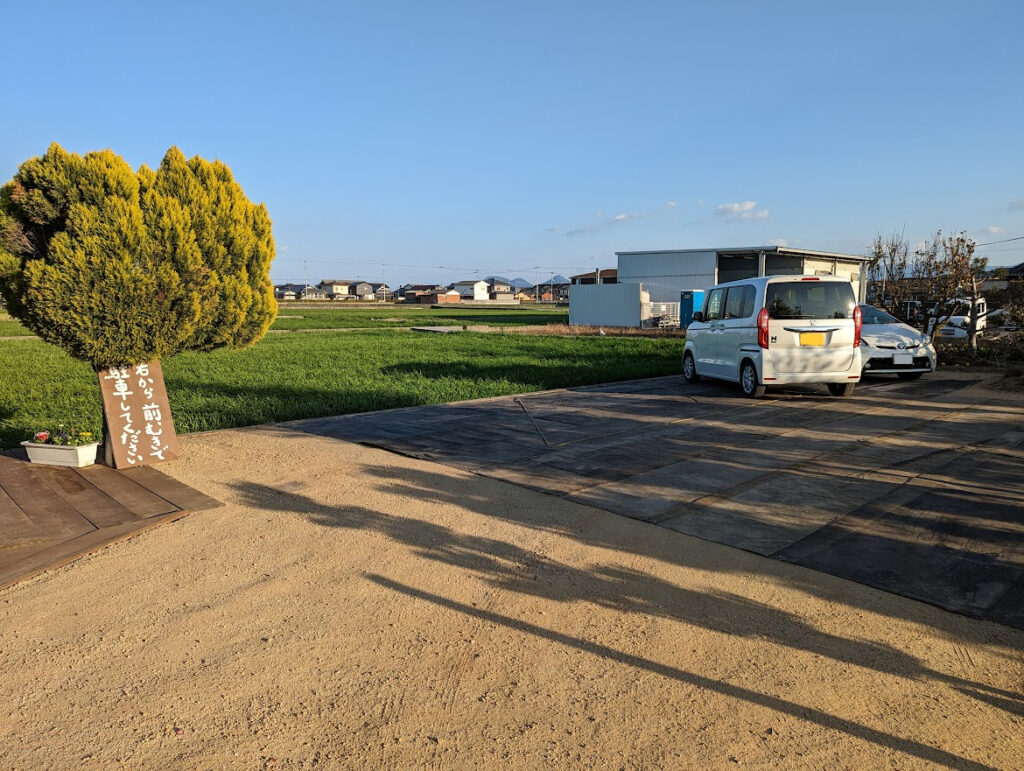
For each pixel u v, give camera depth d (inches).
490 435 311.4
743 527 185.8
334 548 176.6
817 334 390.3
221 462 265.3
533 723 104.3
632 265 1470.2
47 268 224.4
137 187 242.7
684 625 134.4
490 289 5885.8
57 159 228.8
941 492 209.9
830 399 401.4
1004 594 143.7
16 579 158.2
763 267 1279.5
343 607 144.0
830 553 166.6
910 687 112.9
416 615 140.1
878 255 727.7
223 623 137.7
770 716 105.5
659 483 228.1
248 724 104.9
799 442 284.4
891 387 446.9
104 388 256.2
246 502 215.5
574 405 398.9
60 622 139.4
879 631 130.6
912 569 156.5
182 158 264.1
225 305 267.4
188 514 203.8
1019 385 424.8
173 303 251.1
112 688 115.3
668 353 780.0
